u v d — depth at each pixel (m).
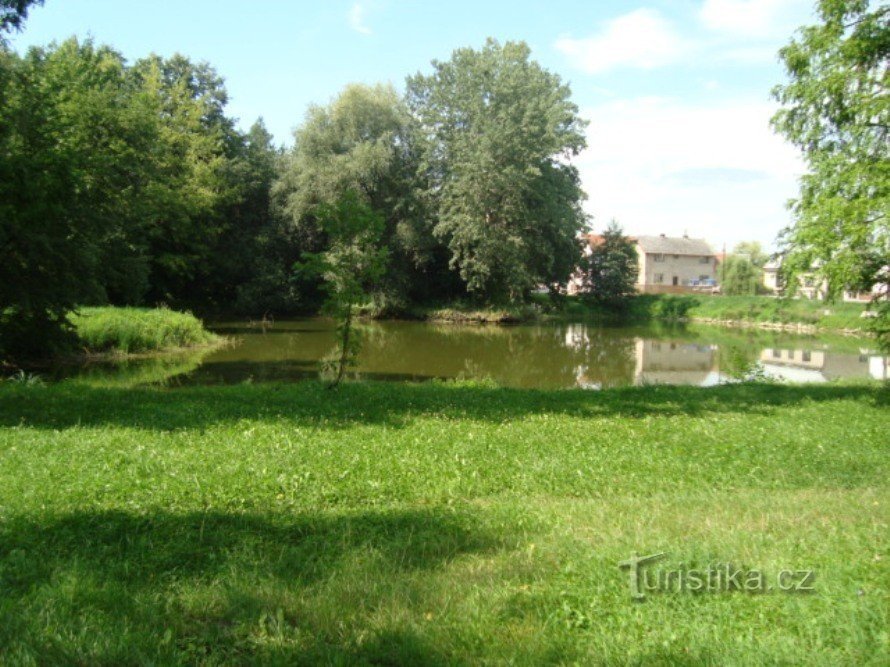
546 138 44.03
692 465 8.56
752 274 69.31
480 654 3.65
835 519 6.00
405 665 3.57
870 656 3.45
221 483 6.97
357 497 6.92
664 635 3.74
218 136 47.81
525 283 45.50
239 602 4.23
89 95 28.77
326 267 13.96
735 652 3.51
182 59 49.16
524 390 15.46
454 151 45.91
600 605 4.18
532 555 5.11
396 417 11.34
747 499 6.90
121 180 29.33
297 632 3.88
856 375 25.08
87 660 3.47
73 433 9.33
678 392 15.33
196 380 20.45
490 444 9.38
